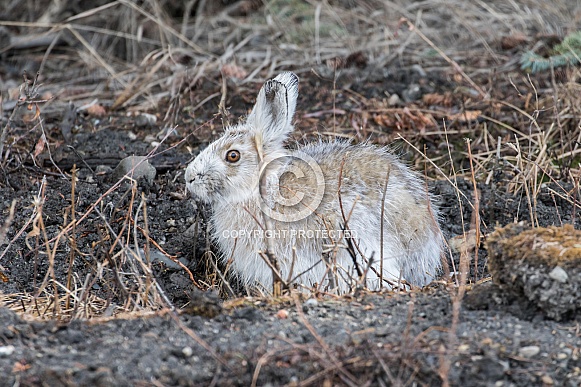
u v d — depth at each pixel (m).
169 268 10.39
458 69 15.21
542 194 11.80
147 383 6.88
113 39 18.88
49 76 17.70
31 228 10.75
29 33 19.20
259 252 8.95
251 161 10.05
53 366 7.02
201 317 7.90
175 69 16.22
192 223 11.23
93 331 7.66
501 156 13.18
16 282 9.81
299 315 7.95
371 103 14.58
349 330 7.62
